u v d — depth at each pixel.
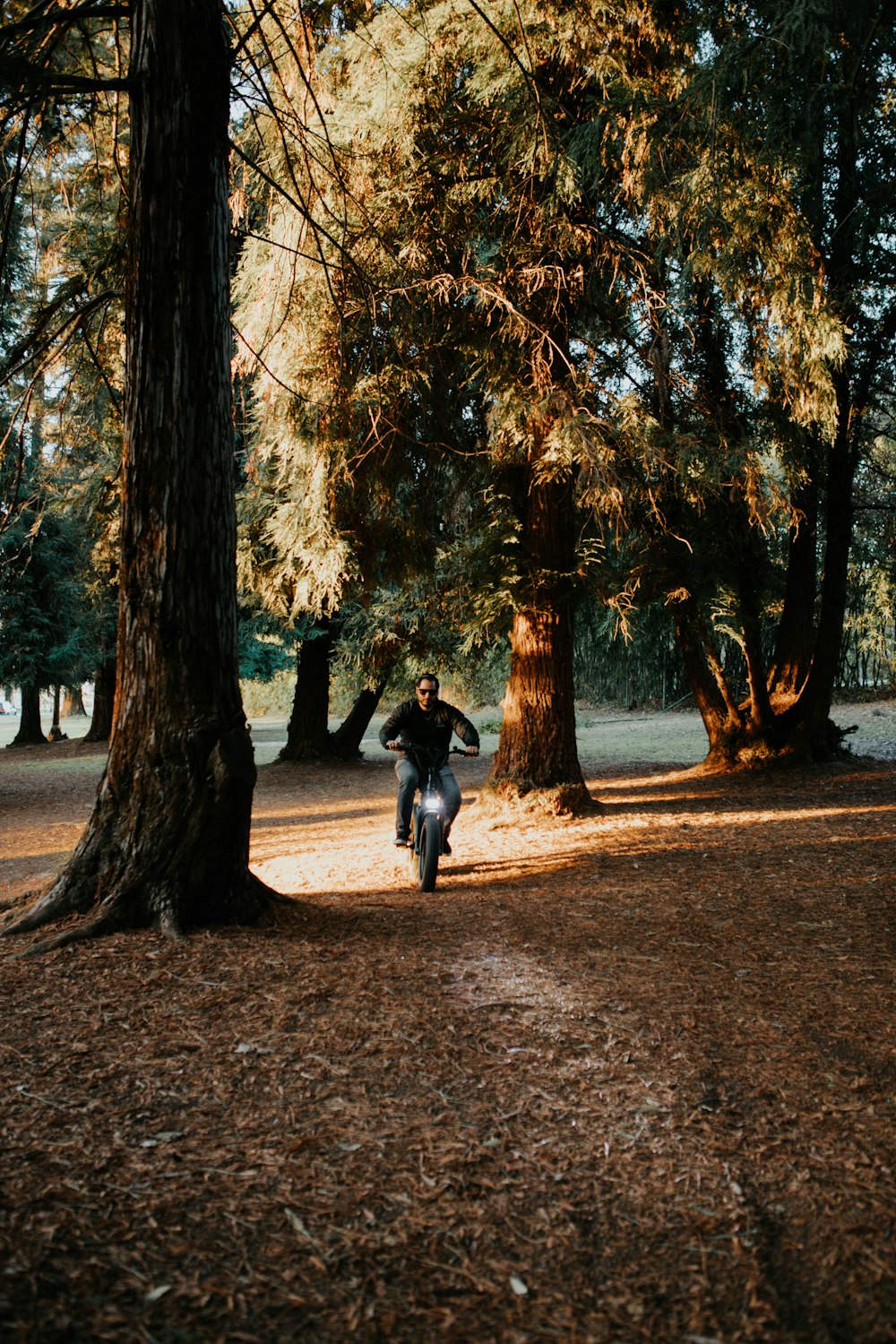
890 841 8.47
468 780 17.25
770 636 22.59
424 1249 2.56
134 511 5.19
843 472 14.29
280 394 10.22
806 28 8.75
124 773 5.23
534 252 9.88
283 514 11.33
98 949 4.70
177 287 5.10
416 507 12.52
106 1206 2.67
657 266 10.40
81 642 26.48
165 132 5.07
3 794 18.59
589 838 9.51
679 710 31.78
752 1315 2.32
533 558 11.08
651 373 11.14
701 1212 2.75
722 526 13.16
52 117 6.14
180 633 5.19
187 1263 2.45
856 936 5.48
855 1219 2.72
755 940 5.44
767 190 9.31
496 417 10.16
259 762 22.81
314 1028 3.94
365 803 15.38
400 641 16.95
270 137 8.82
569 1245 2.59
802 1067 3.71
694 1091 3.50
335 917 5.79
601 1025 4.11
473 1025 4.06
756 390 11.18
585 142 9.12
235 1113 3.24
